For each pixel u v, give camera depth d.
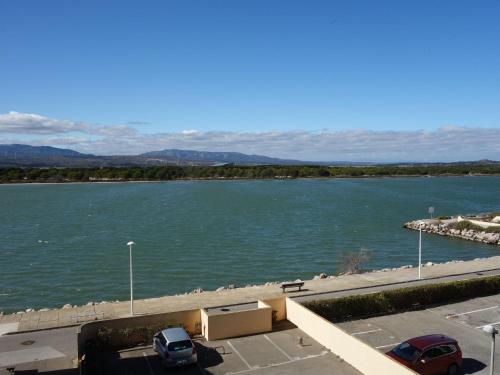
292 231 68.75
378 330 24.92
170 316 23.91
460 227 69.38
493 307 28.59
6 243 59.91
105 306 29.48
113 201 113.81
